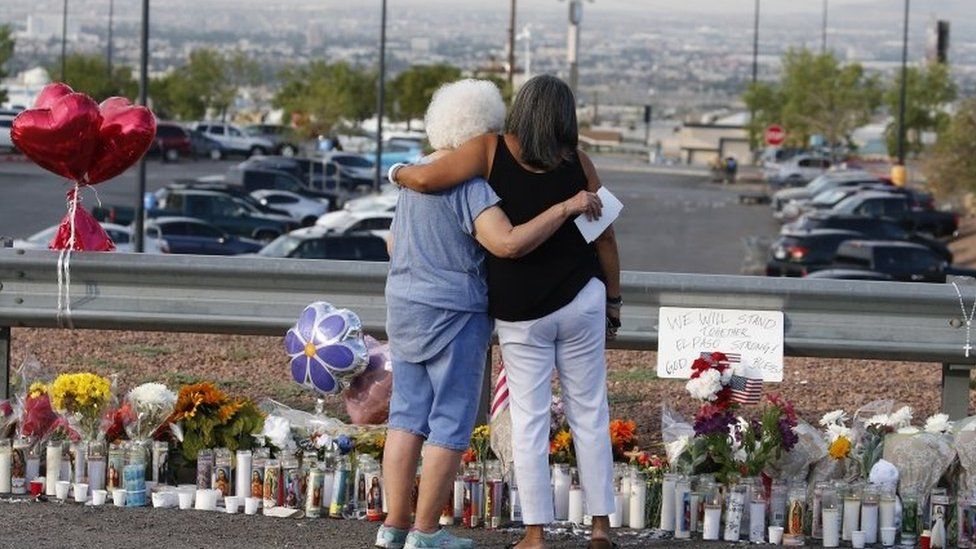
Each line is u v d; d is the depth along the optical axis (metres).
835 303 9.32
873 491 8.30
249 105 161.62
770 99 124.88
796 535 8.27
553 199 7.47
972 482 8.46
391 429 7.80
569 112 7.51
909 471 8.50
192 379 11.68
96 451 8.74
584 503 8.47
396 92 133.00
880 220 50.41
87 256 9.78
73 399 8.83
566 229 7.57
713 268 45.97
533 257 7.55
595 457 7.78
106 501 8.71
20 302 9.87
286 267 9.65
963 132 67.56
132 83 125.75
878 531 8.38
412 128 134.00
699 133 139.75
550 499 7.75
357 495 8.55
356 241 38.31
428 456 7.67
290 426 9.18
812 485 8.58
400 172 7.55
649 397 11.40
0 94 104.38
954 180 67.75
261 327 9.75
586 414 7.78
